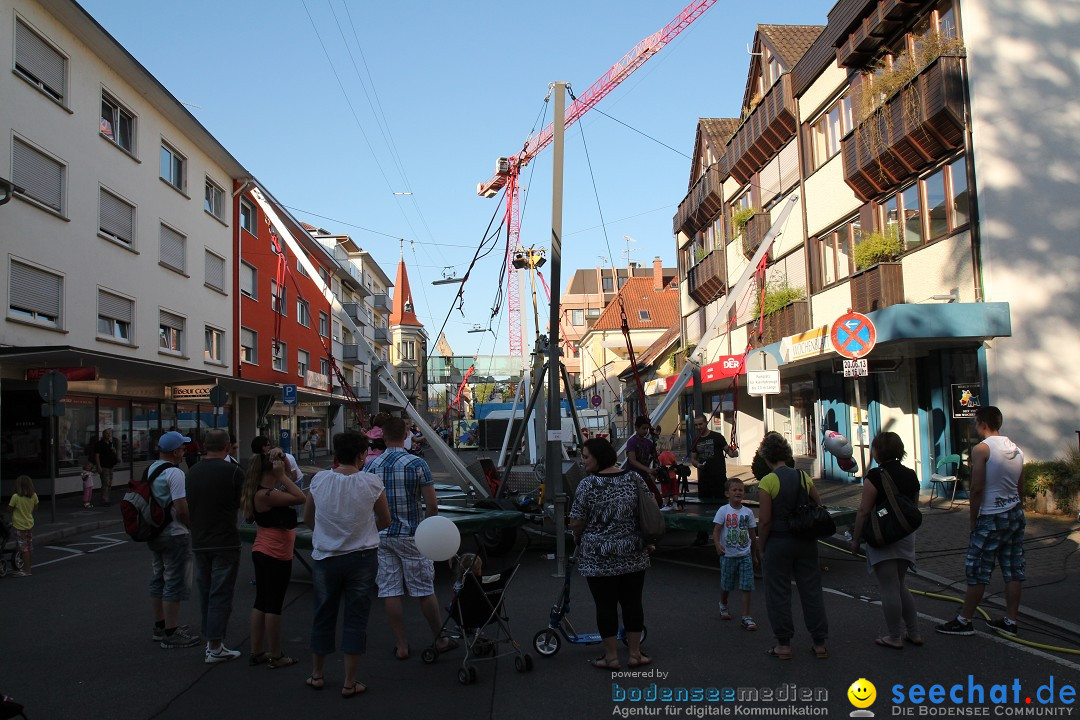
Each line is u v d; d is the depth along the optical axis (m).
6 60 17.67
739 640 6.46
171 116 25.77
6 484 19.48
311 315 42.56
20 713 4.25
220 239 30.12
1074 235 13.30
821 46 19.06
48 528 14.52
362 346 13.55
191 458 19.59
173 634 6.57
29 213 18.42
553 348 10.22
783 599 5.88
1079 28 13.55
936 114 14.05
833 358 17.34
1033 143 13.47
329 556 5.36
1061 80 13.53
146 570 10.58
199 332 27.97
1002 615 6.95
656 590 8.61
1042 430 13.09
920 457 16.06
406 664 5.98
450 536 5.55
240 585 9.48
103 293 21.88
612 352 59.59
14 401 19.59
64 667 6.00
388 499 6.12
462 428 46.19
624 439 15.10
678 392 14.83
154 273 24.64
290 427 42.12
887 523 5.93
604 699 5.10
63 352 16.59
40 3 18.92
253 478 5.98
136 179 23.58
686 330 33.31
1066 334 13.19
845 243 18.83
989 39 13.69
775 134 22.52
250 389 29.95
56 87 19.78
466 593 5.69
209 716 4.92
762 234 23.23
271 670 5.88
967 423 14.56
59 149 19.61
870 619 7.05
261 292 34.56
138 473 24.09
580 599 8.22
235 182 31.31
